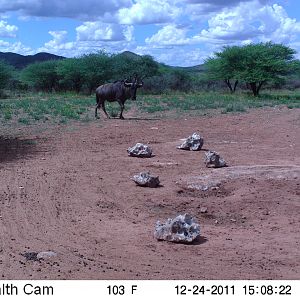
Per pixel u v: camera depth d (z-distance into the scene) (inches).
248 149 665.6
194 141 656.4
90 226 367.2
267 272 288.8
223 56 1846.7
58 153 633.6
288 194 441.1
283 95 1845.5
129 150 613.6
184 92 2114.9
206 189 458.9
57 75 2241.6
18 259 303.3
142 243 334.3
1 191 451.2
